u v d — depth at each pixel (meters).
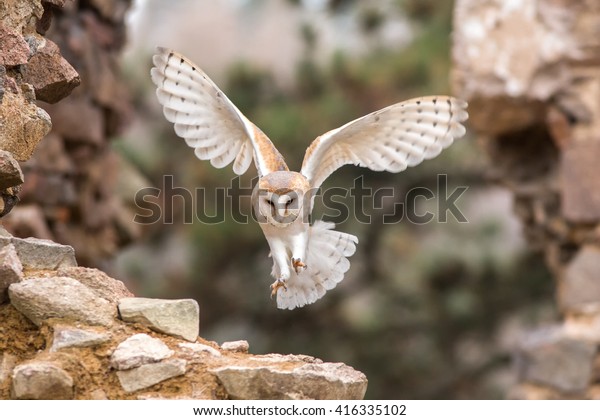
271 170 7.57
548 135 14.78
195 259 24.47
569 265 13.82
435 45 23.75
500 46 13.96
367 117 7.58
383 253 25.47
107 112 14.41
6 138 7.13
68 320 6.62
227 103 7.73
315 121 23.14
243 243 23.58
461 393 25.55
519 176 15.08
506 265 24.02
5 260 6.66
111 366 6.41
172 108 7.89
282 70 25.06
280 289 7.90
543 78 13.66
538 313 24.64
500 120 14.41
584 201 13.36
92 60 13.60
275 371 6.50
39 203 12.70
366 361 25.14
